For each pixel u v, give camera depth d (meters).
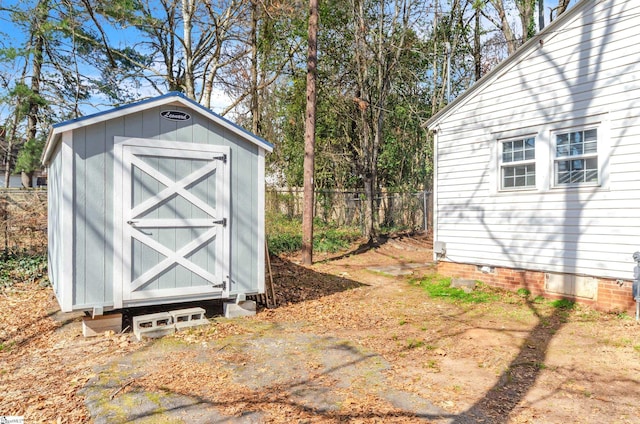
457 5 19.88
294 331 6.23
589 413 3.70
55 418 3.60
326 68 19.81
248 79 16.84
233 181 6.92
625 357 5.08
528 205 8.27
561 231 7.74
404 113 21.94
